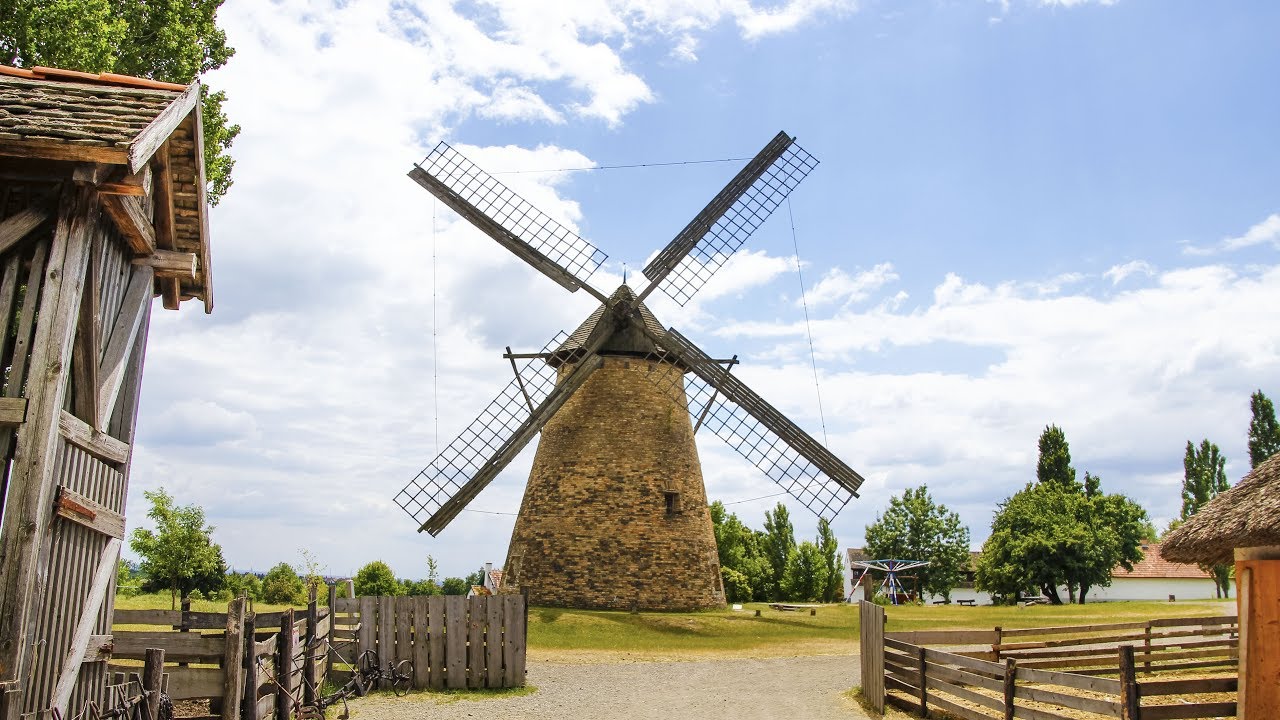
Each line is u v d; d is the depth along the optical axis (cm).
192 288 1393
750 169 3722
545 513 3406
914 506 7850
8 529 890
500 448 3184
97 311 1045
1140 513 7038
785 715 1770
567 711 1797
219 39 2630
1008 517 6353
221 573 3778
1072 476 7625
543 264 3406
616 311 3441
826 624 3275
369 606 2014
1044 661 1945
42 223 991
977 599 9656
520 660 2050
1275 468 1573
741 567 6481
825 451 3334
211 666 1472
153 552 3222
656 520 3372
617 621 3059
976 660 1551
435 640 2025
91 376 1053
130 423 1206
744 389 3406
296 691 1587
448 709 1788
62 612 1006
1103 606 4312
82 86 1088
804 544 6650
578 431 3453
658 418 3488
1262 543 1463
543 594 3309
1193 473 8681
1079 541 5975
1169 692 1241
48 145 933
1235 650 2017
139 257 1225
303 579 4478
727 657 2644
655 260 3469
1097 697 1747
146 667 1141
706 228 3578
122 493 1182
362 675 1973
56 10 1930
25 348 953
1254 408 8050
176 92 1129
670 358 3547
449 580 7788
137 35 2328
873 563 6931
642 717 1748
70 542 1023
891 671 1856
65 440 994
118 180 991
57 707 985
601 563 3300
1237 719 1312
